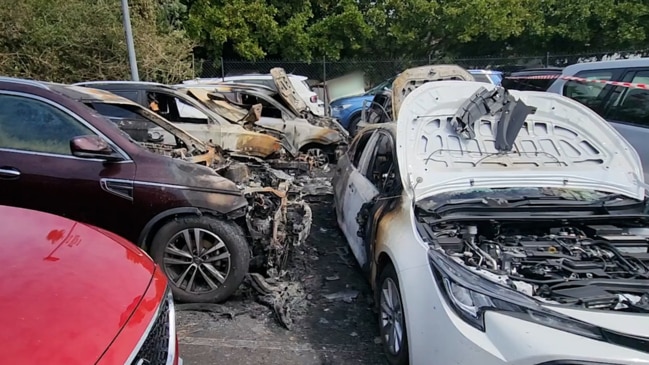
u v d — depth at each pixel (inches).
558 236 122.7
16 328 65.5
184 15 694.5
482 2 704.4
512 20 729.6
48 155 143.5
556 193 133.6
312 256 191.3
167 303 88.5
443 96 145.6
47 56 494.0
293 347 129.5
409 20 732.0
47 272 79.2
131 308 77.7
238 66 725.9
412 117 143.1
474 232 121.5
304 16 725.9
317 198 272.5
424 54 785.6
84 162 142.6
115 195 141.1
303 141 356.5
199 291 147.3
